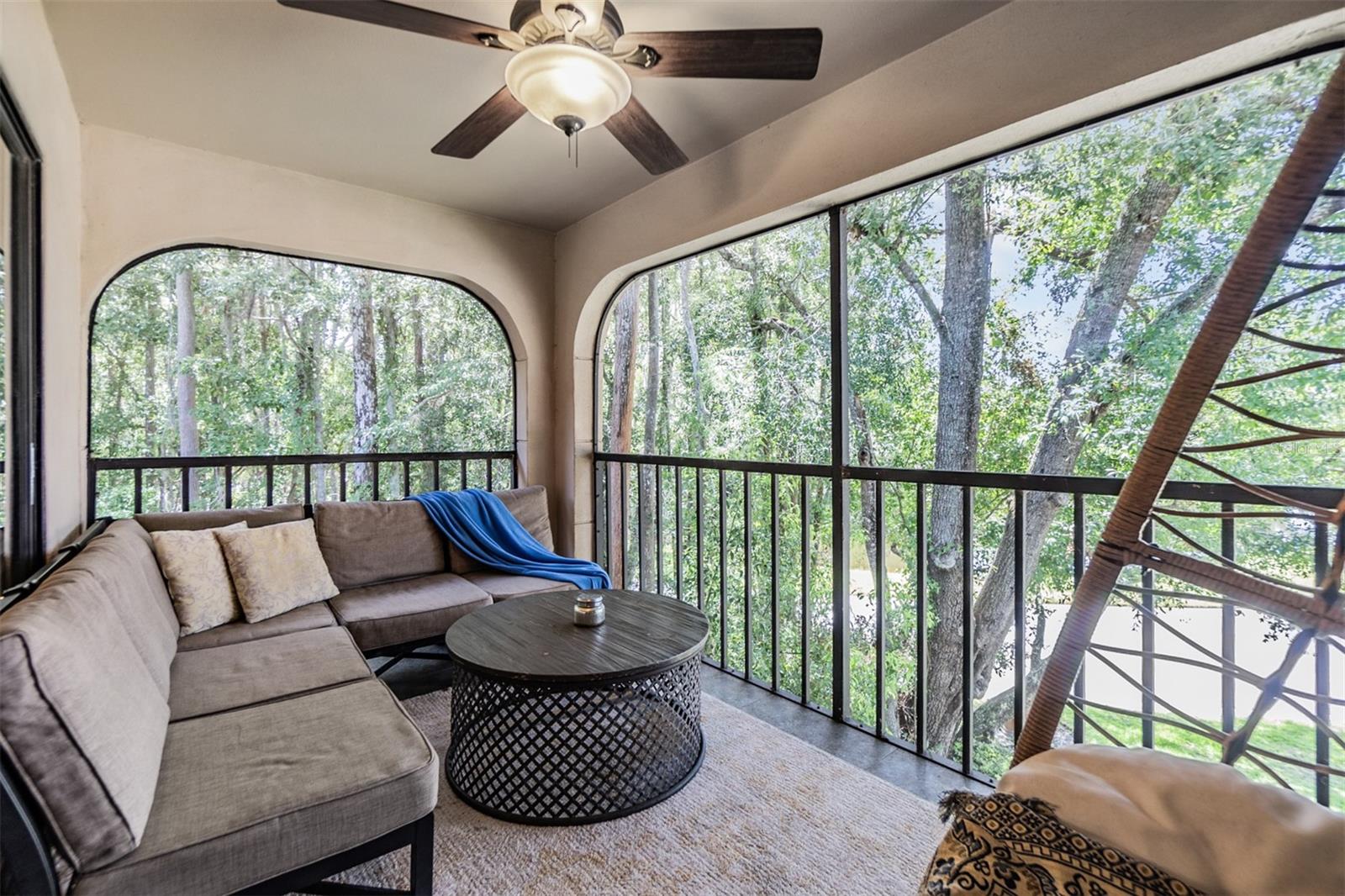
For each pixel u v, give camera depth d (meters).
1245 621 2.79
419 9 1.43
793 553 5.83
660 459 3.31
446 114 2.41
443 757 2.09
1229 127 3.41
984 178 4.50
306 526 2.69
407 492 3.53
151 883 1.04
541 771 1.78
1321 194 0.87
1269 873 0.79
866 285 5.17
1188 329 3.60
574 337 3.74
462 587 2.79
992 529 4.65
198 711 1.57
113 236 2.50
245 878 1.13
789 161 2.43
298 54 2.01
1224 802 0.88
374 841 1.28
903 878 1.51
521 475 3.87
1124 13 1.57
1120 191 3.85
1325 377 2.86
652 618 2.16
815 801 1.83
